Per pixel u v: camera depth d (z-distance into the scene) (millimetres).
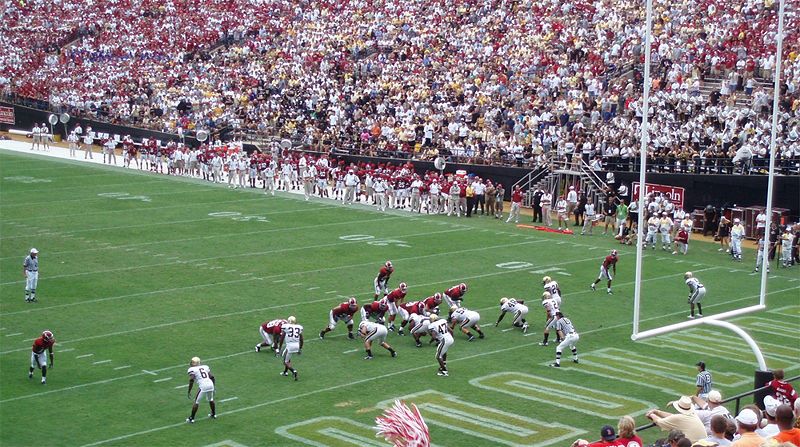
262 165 49125
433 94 55156
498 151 48656
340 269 33250
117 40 69562
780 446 10641
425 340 26312
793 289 32656
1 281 30781
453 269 33688
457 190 43594
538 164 46719
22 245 35844
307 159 49375
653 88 47719
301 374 23219
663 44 48781
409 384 22688
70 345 24797
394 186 45375
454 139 51438
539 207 43156
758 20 47062
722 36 47406
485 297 30250
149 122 61031
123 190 48031
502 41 57188
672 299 30672
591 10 56156
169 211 43000
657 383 23109
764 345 26422
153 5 72250
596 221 41594
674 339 26703
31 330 25906
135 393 21672
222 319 27297
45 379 22188
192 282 31141
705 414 15742
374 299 29531
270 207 44750
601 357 24984
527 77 53469
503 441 19500
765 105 44094
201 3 71250
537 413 21031
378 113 55625
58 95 64625
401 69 58719
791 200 40906
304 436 19516
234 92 61688
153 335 25750
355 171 47062
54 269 32406
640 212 17156
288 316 27703
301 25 67000
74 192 47125
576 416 20891
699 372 20828
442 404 21453
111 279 31266
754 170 41812
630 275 33656
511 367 24062
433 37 60156
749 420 12539
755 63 45688
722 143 43375
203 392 20109
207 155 51500
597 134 46875
